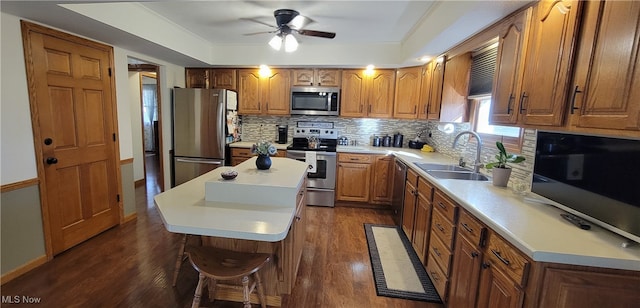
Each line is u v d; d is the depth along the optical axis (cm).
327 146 434
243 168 226
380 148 424
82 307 189
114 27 235
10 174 210
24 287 206
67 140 253
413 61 352
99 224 293
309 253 273
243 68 428
